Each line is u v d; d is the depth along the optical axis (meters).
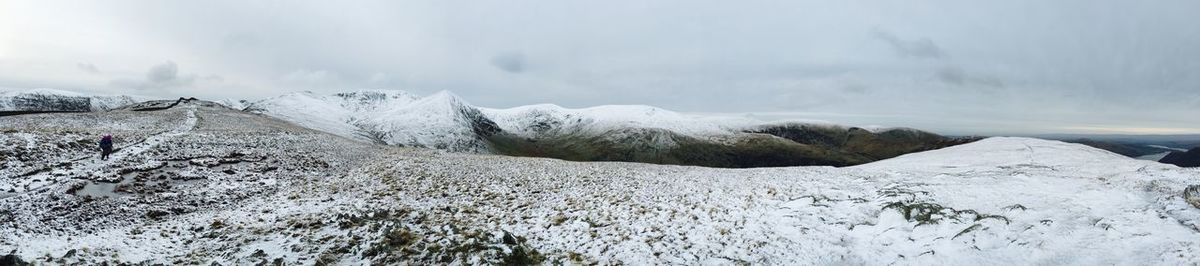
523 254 15.26
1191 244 13.66
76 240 15.07
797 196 22.02
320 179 27.50
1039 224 16.17
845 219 18.44
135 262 13.27
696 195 23.05
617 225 18.36
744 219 18.86
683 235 17.14
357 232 16.50
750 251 15.59
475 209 21.23
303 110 157.50
